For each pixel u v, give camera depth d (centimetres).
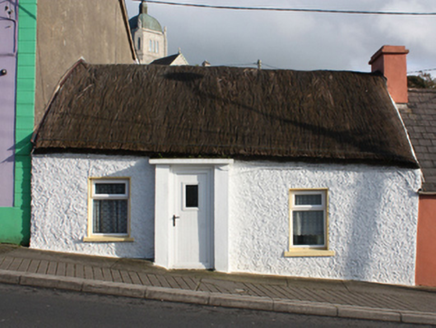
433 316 647
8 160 871
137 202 845
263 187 848
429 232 870
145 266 793
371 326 609
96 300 610
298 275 852
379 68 1129
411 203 860
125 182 855
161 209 820
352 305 668
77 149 834
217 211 822
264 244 848
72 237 841
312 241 878
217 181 823
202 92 986
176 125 886
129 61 1698
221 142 853
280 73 1085
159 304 618
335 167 855
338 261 859
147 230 844
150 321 544
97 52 1269
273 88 1021
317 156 844
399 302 724
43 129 857
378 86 1061
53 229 841
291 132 891
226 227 823
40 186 842
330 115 945
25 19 895
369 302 703
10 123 878
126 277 706
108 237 845
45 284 650
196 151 830
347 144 873
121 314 561
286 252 845
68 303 587
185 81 1023
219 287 704
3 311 537
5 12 895
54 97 951
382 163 853
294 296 694
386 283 859
